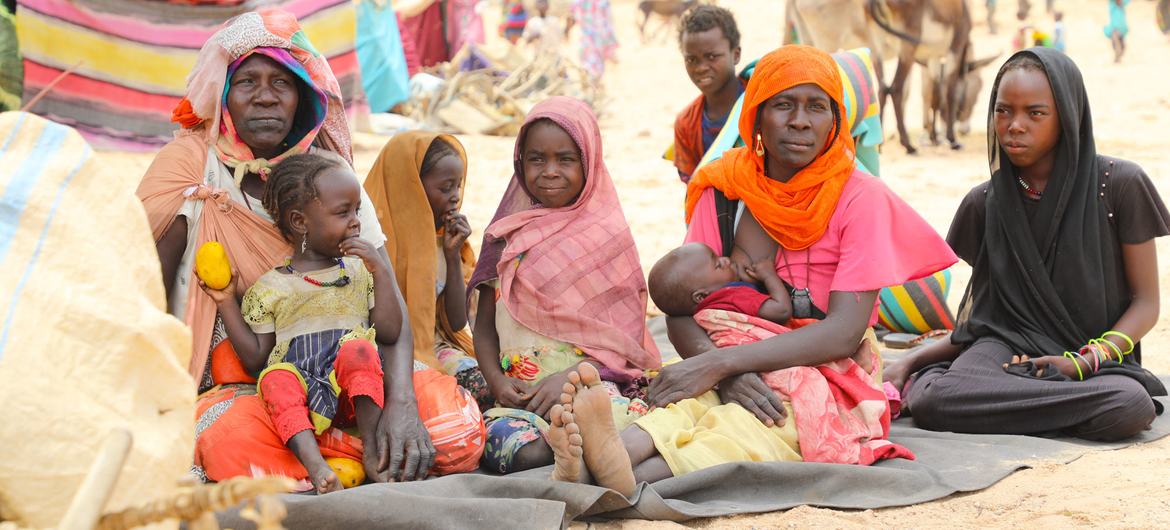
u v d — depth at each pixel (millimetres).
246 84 4113
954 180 11891
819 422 4188
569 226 4621
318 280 4027
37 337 1973
